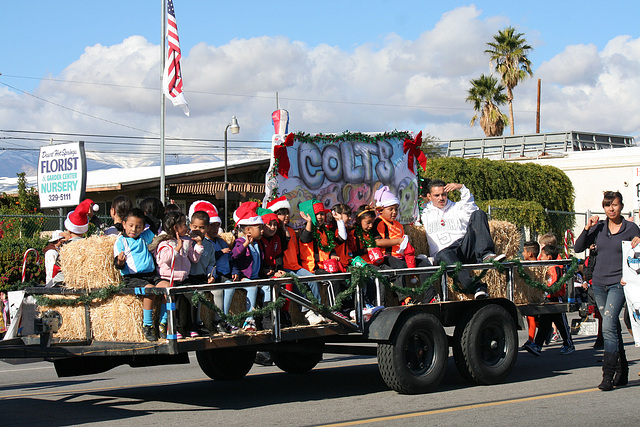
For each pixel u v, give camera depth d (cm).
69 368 752
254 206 774
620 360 766
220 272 727
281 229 795
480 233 880
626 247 726
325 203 927
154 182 2636
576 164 3123
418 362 754
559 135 3856
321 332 706
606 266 748
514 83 5106
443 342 761
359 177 970
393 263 845
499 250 953
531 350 998
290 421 621
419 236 932
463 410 651
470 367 776
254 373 974
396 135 1027
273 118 889
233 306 730
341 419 624
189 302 656
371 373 944
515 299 913
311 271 801
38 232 1734
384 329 718
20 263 1488
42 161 1586
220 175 2986
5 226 1750
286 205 805
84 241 666
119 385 890
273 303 668
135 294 632
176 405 723
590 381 811
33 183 3359
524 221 2331
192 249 668
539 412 637
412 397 729
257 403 725
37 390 862
